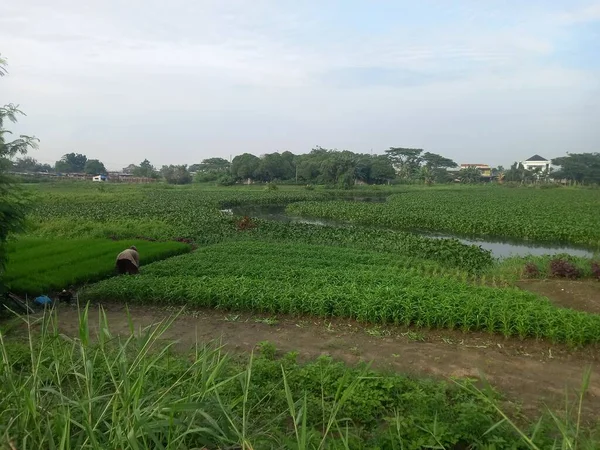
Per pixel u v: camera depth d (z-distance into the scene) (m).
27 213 11.21
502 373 7.89
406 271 16.09
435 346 9.25
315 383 6.61
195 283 12.68
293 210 46.72
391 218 36.56
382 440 5.08
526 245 27.72
